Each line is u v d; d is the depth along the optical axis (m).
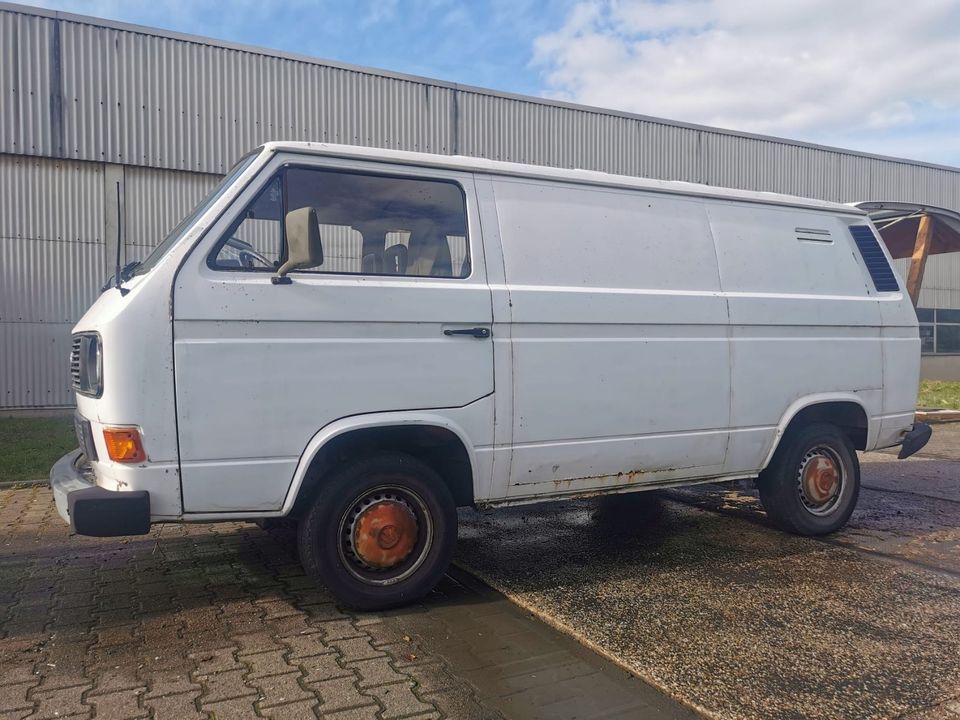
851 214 5.90
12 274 11.87
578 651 3.56
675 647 3.58
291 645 3.59
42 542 5.33
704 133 17.08
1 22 11.42
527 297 4.29
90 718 2.90
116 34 12.04
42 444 9.16
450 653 3.53
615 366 4.57
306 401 3.76
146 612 4.01
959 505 6.64
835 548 5.28
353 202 4.04
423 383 4.00
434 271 4.16
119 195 3.92
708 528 5.83
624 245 4.73
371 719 2.91
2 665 3.36
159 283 3.55
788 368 5.28
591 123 15.59
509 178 4.45
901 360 5.87
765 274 5.27
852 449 5.71
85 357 3.96
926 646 3.61
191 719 2.89
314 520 3.86
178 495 3.56
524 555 5.09
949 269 21.95
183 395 3.54
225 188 3.92
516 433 4.26
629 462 4.68
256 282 3.70
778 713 2.98
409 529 4.07
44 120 11.75
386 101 13.67
